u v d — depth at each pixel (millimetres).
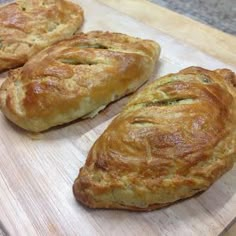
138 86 280
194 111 208
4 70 307
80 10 349
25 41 309
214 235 190
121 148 200
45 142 248
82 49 273
